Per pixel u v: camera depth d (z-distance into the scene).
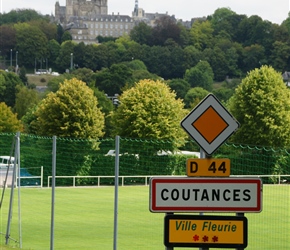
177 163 67.31
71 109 87.31
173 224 15.16
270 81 87.44
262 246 31.89
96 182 67.75
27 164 65.44
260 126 87.06
